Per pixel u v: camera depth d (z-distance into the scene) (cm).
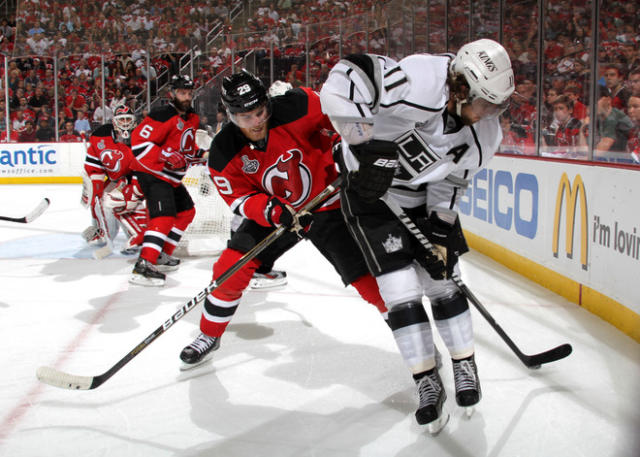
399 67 177
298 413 218
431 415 187
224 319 258
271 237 228
